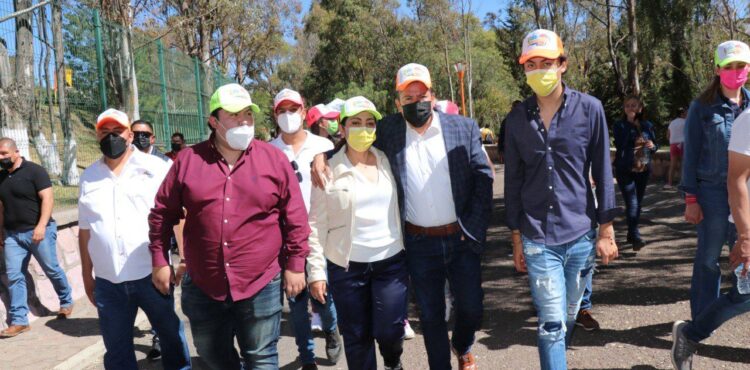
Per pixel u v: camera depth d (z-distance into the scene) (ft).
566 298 11.34
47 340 17.76
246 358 10.59
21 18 24.63
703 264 13.05
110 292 11.91
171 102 39.96
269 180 10.27
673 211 31.58
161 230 10.44
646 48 54.44
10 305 18.95
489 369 13.39
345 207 11.03
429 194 11.18
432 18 171.01
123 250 11.78
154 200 11.03
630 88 66.44
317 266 11.35
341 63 184.24
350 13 179.93
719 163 12.47
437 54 169.99
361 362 11.61
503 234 30.37
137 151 12.55
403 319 11.37
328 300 14.33
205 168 10.12
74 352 16.48
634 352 13.41
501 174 62.08
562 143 10.43
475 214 11.32
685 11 46.83
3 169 18.57
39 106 25.44
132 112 31.27
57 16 25.91
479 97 174.81
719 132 12.39
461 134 11.32
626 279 19.35
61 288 19.95
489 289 20.30
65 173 25.93
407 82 10.82
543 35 10.15
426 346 11.79
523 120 10.74
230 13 81.61
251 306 10.21
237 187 10.05
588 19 108.27
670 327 14.70
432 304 11.51
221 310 10.47
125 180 12.05
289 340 16.94
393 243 11.23
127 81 30.94
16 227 18.62
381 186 11.22
